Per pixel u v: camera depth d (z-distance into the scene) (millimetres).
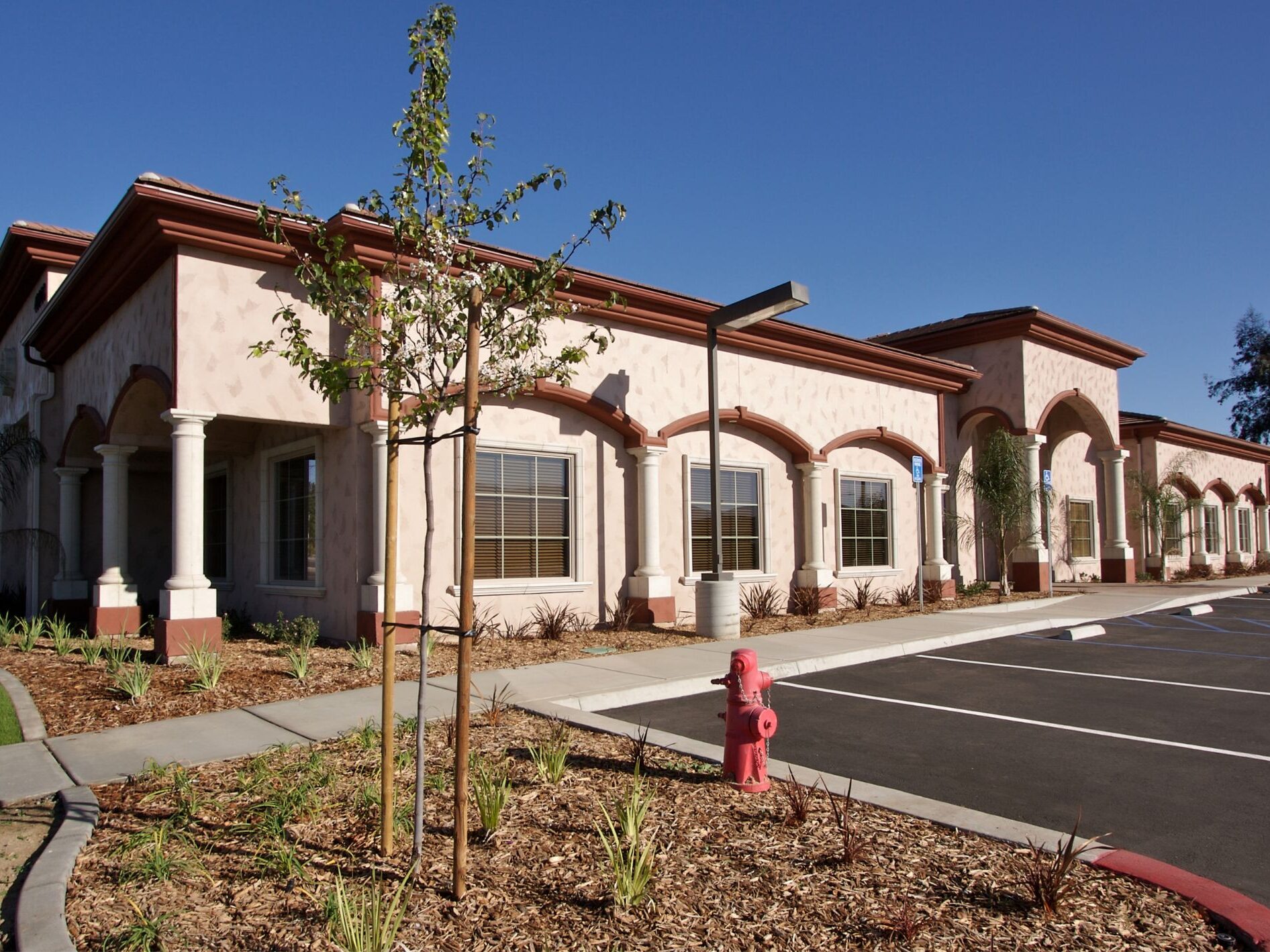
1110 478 25281
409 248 10469
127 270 11922
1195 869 4805
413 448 11906
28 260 16328
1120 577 25281
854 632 13867
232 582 15148
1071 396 23078
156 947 3844
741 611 15930
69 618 15773
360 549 11695
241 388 11203
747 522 16500
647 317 14469
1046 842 4844
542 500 13477
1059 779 6461
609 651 11828
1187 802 5926
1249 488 35531
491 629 12547
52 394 16578
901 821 5242
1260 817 5605
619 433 14477
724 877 4465
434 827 5191
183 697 8773
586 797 5664
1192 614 17484
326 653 11148
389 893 4289
